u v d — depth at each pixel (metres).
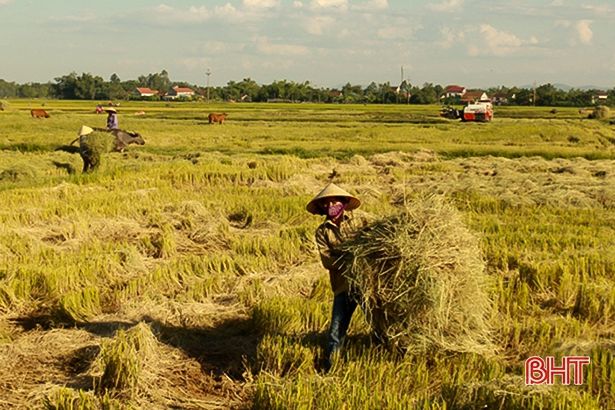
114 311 7.95
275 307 7.33
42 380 6.19
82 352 6.75
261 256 10.11
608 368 5.60
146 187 16.83
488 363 5.91
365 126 47.34
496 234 11.15
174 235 11.59
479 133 40.09
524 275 8.66
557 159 24.11
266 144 31.88
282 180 18.61
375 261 6.03
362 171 20.08
